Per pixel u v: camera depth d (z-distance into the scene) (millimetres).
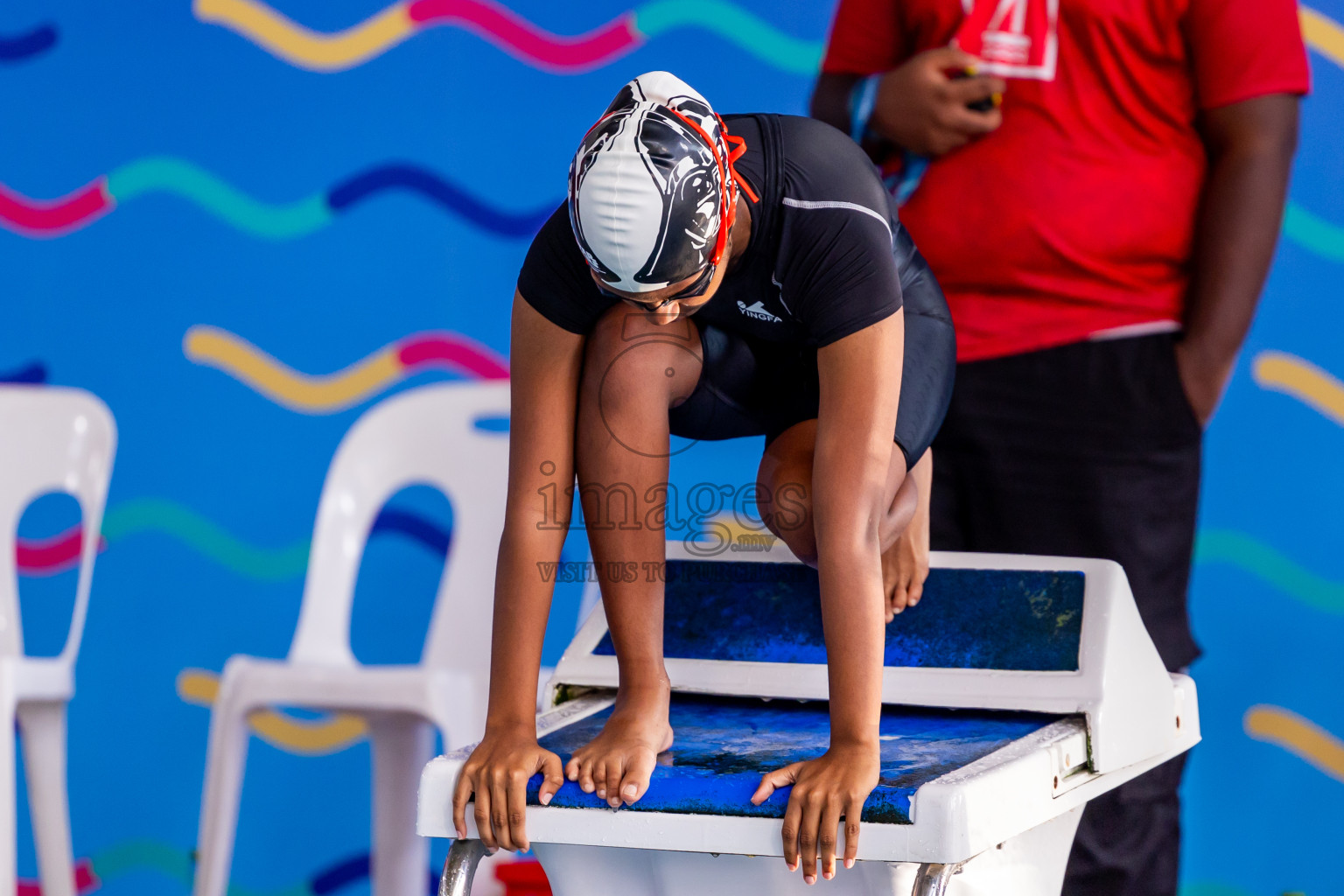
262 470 11125
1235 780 9422
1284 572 9297
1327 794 9297
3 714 8641
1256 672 9359
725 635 5613
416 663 10789
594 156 3895
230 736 8617
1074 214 8883
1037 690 4996
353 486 10023
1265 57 8781
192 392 11203
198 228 11203
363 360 11016
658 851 4625
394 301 10977
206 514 11172
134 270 11289
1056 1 8805
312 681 8555
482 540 9648
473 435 9891
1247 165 8867
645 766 4219
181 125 11203
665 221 3805
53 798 9195
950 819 3844
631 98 4016
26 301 11430
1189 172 8914
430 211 10922
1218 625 9406
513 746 4309
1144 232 8898
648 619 4617
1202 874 9477
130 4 11258
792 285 4367
